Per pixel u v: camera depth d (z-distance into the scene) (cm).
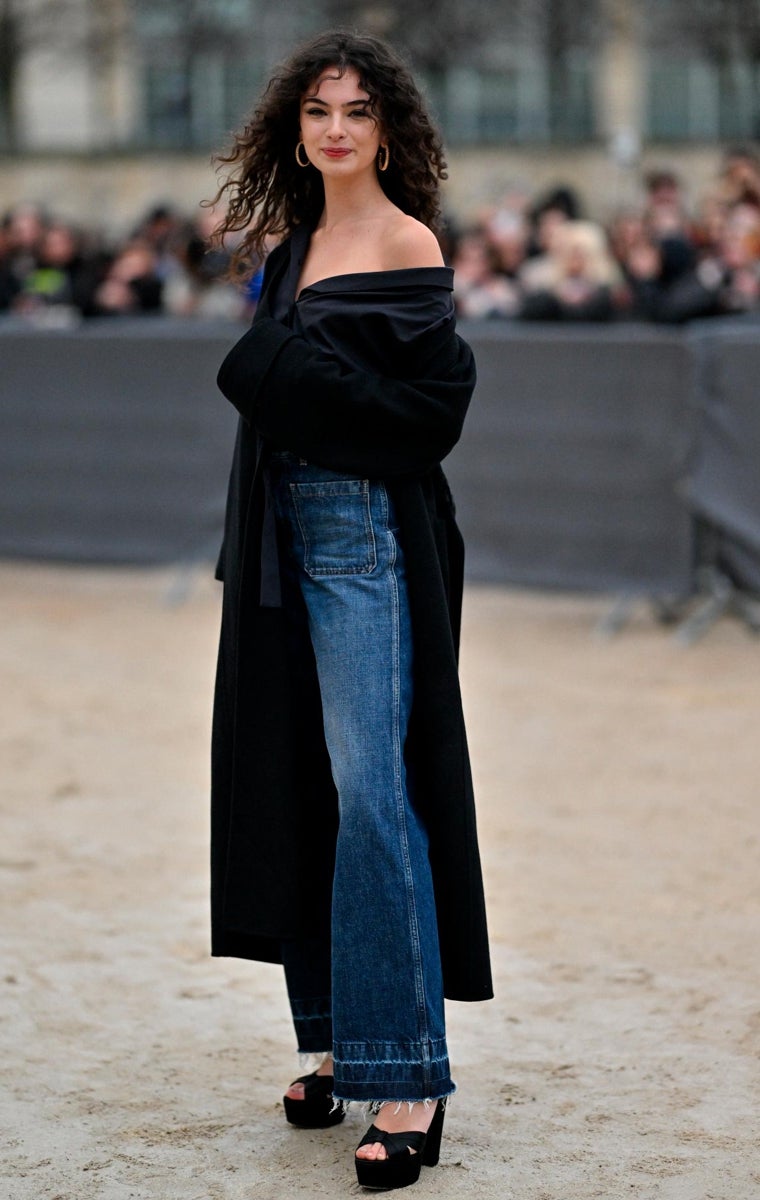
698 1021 682
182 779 1038
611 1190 547
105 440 1606
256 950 593
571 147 5984
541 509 1440
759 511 1367
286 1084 636
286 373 542
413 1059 554
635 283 1772
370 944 553
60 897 829
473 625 1491
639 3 5831
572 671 1316
